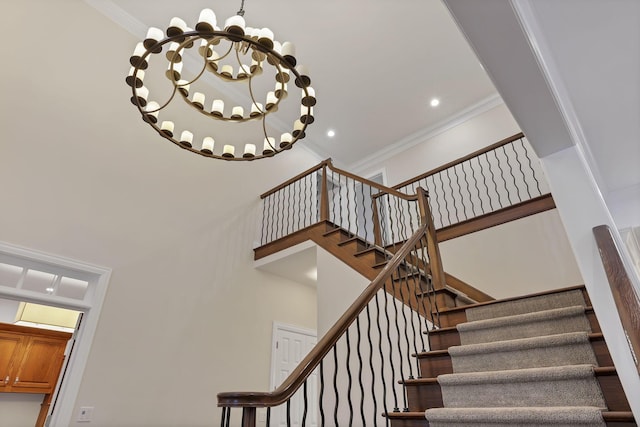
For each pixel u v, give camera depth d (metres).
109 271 3.59
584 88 2.33
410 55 5.11
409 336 2.96
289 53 2.27
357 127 6.42
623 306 1.33
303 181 6.48
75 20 4.11
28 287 3.17
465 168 5.52
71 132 3.71
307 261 4.77
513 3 1.42
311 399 4.96
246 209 5.27
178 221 4.37
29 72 3.58
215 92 5.43
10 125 3.32
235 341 4.42
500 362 2.08
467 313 2.63
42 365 4.22
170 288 4.02
